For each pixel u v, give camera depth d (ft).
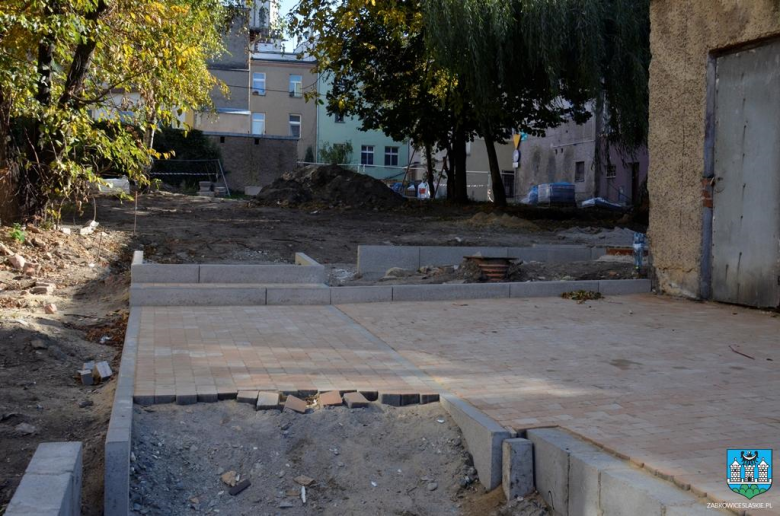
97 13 42.63
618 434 13.14
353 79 88.07
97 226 50.60
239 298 29.32
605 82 63.82
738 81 28.17
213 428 15.01
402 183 151.53
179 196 85.66
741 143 28.09
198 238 50.88
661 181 32.14
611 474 11.12
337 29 65.41
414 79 83.66
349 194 83.92
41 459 11.10
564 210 86.53
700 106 29.78
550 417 14.40
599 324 25.07
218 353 19.90
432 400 16.28
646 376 17.75
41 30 38.01
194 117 137.90
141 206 71.10
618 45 61.46
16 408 16.43
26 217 43.60
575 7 60.64
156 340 21.47
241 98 151.12
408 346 21.36
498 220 67.26
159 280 31.45
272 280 32.78
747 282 27.99
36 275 35.42
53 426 15.71
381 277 39.65
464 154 91.97
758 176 27.35
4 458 14.03
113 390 17.85
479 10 61.05
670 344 21.63
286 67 170.19
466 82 65.72
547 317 26.53
